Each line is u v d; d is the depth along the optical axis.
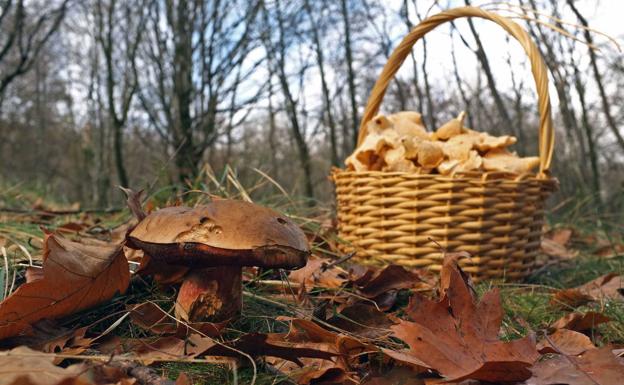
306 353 0.32
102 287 0.38
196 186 0.73
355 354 0.35
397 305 0.50
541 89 0.58
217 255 0.33
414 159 0.61
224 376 0.33
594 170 1.66
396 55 0.67
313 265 0.52
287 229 0.35
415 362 0.31
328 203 0.96
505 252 0.58
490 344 0.33
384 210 0.59
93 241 0.53
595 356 0.33
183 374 0.29
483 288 0.55
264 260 0.33
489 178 0.57
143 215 0.39
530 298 0.53
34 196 1.31
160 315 0.38
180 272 0.42
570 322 0.42
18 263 0.43
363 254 0.61
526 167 0.60
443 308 0.34
